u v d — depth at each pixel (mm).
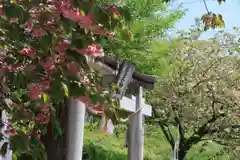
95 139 12992
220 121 12344
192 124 12797
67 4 2699
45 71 2930
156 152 14219
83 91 2885
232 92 12211
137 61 13008
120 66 5164
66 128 4367
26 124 3373
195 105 12414
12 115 3006
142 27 13164
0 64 2994
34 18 2793
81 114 4441
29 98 3010
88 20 2734
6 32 2928
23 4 2773
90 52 2963
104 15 2666
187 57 12773
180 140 12734
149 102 12570
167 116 12781
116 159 12742
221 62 12562
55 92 2824
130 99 6793
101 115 3549
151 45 13336
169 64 13055
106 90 3287
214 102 12328
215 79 12367
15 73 2908
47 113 3254
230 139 12617
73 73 2908
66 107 4363
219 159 13414
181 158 12703
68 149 4371
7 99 3064
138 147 7090
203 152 13820
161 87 12445
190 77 12508
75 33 2838
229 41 13016
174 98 12422
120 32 3049
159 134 14531
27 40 3027
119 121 3287
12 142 2871
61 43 2918
